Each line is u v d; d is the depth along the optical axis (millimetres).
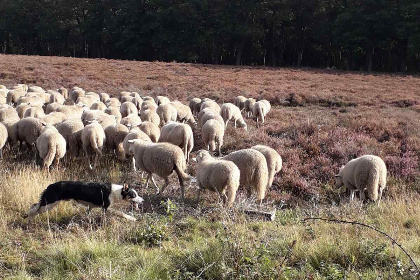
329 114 21984
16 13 78125
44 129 11789
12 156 12336
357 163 10203
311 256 6324
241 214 8523
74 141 12250
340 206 9859
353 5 61844
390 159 12867
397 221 8344
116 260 6164
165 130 12641
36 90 22391
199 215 8555
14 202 8586
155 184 10344
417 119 19016
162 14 70125
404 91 30328
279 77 38750
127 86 30156
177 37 70062
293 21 68250
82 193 7887
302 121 18953
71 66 39281
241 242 6223
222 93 27547
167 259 6254
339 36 62812
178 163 9672
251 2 65375
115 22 73938
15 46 83750
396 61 65875
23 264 6145
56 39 79438
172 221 8094
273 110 23016
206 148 14406
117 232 7422
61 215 8281
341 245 6438
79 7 77750
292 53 73562
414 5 54875
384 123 17312
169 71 40094
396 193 11133
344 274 5379
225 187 8750
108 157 12531
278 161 10688
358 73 48781
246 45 74062
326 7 66688
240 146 14719
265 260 5703
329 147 14180
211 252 6281
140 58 75125
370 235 7262
